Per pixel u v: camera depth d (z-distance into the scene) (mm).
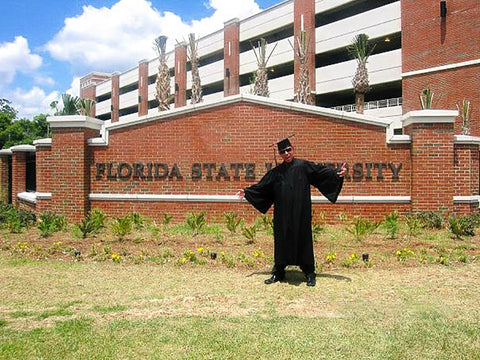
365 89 24734
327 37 33281
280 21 37031
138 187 11656
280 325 4223
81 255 7555
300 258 5746
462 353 3598
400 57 28859
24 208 15102
